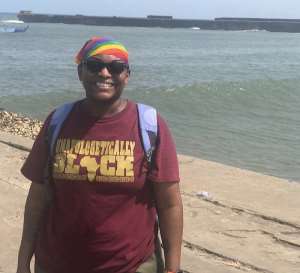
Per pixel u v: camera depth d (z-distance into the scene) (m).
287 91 18.06
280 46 64.75
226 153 9.01
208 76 24.55
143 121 1.53
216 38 87.81
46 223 1.61
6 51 38.09
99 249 1.52
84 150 1.51
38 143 1.60
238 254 3.04
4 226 3.31
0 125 8.26
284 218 3.62
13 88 17.61
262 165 8.23
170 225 1.57
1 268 2.75
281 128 11.55
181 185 4.32
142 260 1.56
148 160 1.52
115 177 1.49
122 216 1.51
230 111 14.16
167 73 25.22
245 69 29.53
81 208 1.50
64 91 16.89
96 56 1.51
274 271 2.83
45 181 1.59
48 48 43.12
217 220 3.57
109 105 1.53
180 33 111.81
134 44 57.09
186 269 2.75
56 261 1.56
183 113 13.74
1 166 4.69
